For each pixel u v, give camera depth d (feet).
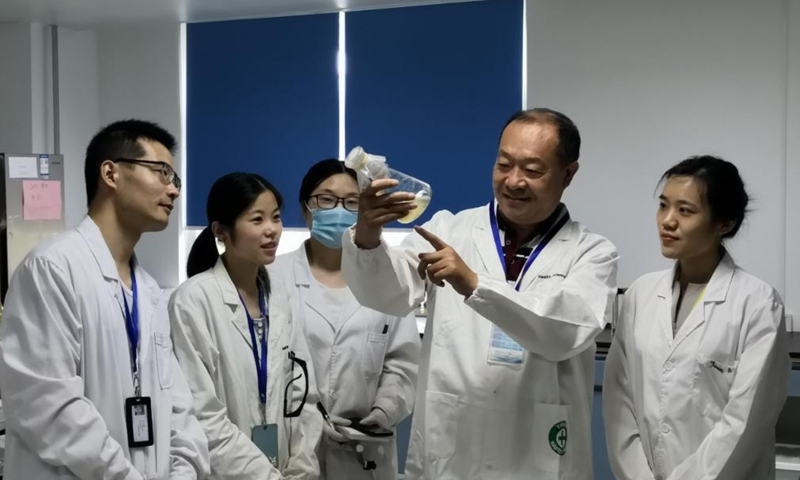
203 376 6.45
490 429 5.68
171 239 15.80
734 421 5.78
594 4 12.44
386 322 7.80
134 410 5.44
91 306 5.30
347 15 14.61
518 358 5.69
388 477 7.70
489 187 13.83
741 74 11.67
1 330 5.27
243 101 15.40
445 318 5.97
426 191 5.18
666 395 6.22
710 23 11.81
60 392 5.00
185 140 15.85
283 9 14.53
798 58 11.31
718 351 6.11
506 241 6.07
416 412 6.08
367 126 14.58
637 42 12.23
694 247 6.12
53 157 10.93
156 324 5.90
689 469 5.84
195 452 5.82
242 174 7.02
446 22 13.93
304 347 7.29
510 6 13.53
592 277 5.62
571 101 12.66
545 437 5.62
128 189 5.56
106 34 16.03
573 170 5.63
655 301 6.64
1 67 15.31
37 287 5.13
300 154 15.10
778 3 11.41
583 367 5.98
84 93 15.98
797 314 11.46
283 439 6.91
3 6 14.08
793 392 9.83
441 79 14.02
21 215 10.55
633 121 12.30
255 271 7.14
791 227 11.45
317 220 7.70
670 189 6.17
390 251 5.49
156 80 15.80
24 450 5.23
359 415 7.62
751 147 11.66
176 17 15.11
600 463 10.53
